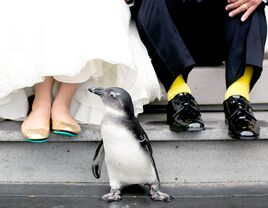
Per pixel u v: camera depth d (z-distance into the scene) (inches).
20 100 72.2
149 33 72.7
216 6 77.0
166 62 72.6
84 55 66.1
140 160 62.3
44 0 67.9
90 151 71.5
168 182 72.2
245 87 73.4
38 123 67.6
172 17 74.7
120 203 64.4
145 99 73.0
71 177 71.9
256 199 66.1
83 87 72.2
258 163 72.7
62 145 71.4
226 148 72.2
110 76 73.5
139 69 71.9
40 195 67.1
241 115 69.2
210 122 75.3
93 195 67.2
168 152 71.9
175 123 69.8
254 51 71.1
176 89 73.7
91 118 71.7
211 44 81.4
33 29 66.9
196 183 72.1
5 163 71.7
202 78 83.0
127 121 61.7
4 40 66.8
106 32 67.5
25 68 66.0
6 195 67.0
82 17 67.6
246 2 72.3
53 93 73.8
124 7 73.8
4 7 67.8
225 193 68.3
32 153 71.5
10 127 71.3
